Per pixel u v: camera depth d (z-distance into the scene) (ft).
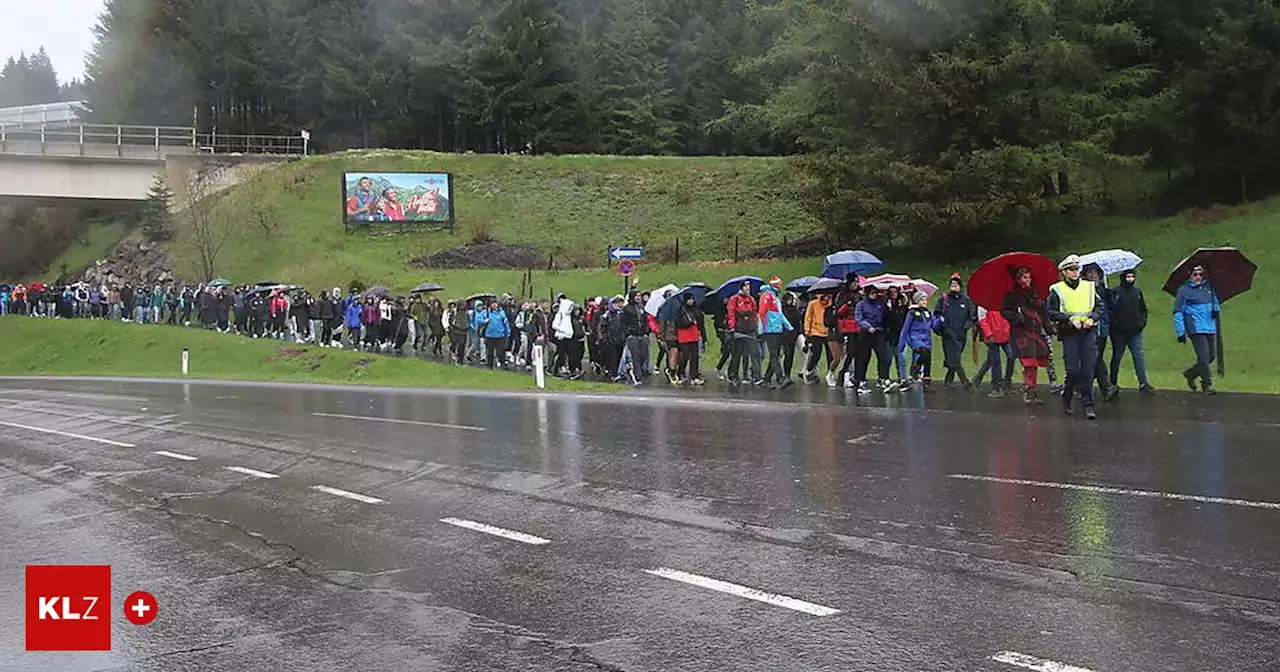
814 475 32.42
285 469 39.27
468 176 200.85
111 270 189.98
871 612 18.84
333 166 203.82
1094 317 42.93
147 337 131.75
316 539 27.09
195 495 34.50
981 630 17.58
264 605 21.25
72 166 192.03
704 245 160.35
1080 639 16.93
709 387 67.15
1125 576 20.26
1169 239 106.63
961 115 110.73
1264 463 31.40
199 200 187.42
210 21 279.69
